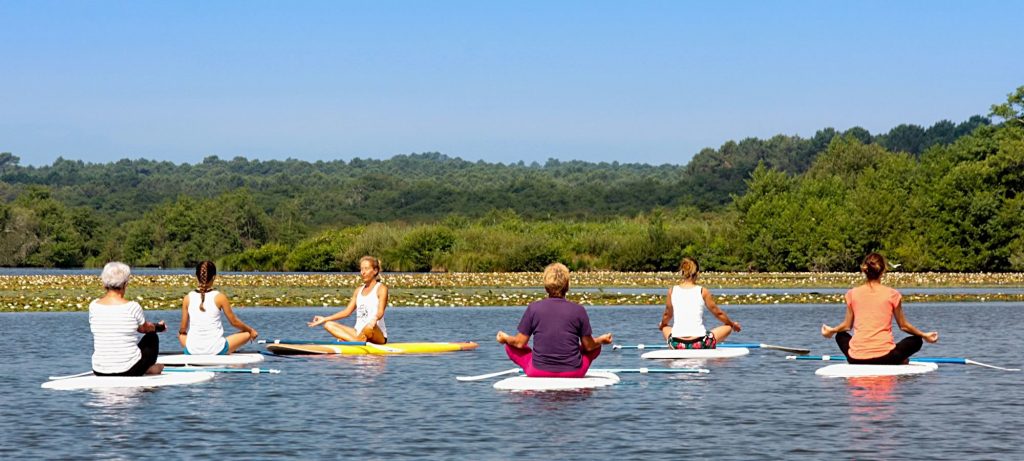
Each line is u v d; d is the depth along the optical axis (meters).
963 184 84.56
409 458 11.44
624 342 25.89
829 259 87.94
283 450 11.84
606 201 178.38
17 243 131.25
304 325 31.88
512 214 121.25
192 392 16.05
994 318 34.12
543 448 11.94
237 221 132.38
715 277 73.44
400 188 186.50
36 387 16.56
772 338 26.66
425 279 65.69
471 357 21.27
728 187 189.75
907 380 17.30
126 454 11.62
